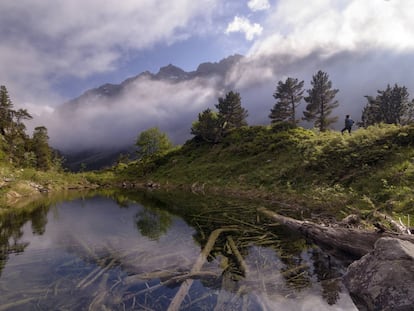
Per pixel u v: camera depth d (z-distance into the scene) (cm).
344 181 1680
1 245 970
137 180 5359
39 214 1761
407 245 567
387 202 1109
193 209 1808
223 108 5831
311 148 2522
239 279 632
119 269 701
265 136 4125
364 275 571
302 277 645
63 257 814
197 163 4603
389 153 1702
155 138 8244
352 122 2506
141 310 490
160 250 876
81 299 534
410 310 460
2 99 8119
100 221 1460
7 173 3725
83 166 10881
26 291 572
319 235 940
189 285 595
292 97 5431
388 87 4703
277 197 1927
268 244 934
